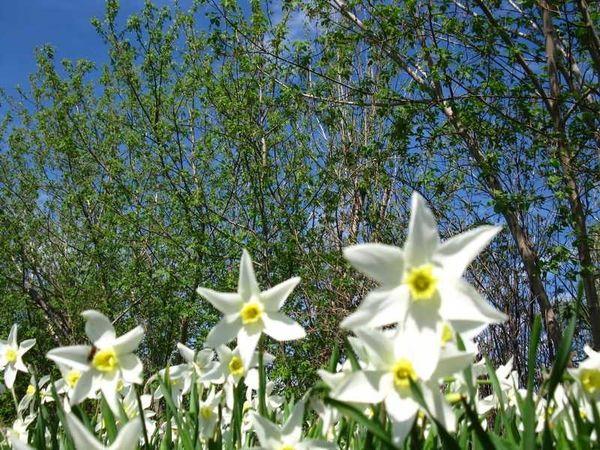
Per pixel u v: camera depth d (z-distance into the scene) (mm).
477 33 10812
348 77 12039
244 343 1970
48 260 18391
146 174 16750
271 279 14086
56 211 18766
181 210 15992
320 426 2211
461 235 1470
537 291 11227
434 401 1440
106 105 18703
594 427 1642
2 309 17500
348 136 14477
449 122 11492
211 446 2201
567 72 11539
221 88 14445
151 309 17172
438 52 10641
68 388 2432
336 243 13734
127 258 17734
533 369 1681
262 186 14344
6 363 3137
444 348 1457
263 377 2074
